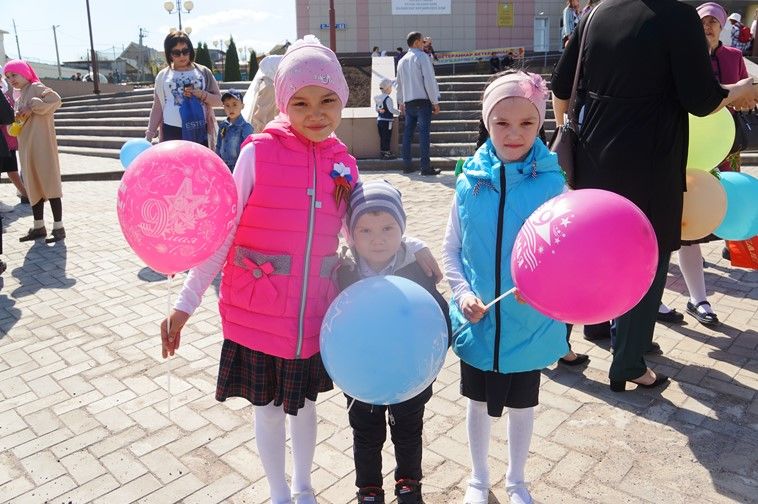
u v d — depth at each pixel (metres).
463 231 2.26
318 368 2.18
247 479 2.58
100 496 2.48
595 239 1.73
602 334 3.76
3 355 3.73
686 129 2.80
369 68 16.80
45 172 6.04
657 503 2.36
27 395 3.26
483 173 2.19
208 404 3.15
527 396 2.25
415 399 2.17
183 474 2.61
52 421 3.01
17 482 2.57
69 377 3.45
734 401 3.05
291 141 2.05
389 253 2.09
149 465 2.67
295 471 2.32
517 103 2.08
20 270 5.34
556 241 1.77
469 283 2.24
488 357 2.19
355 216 2.06
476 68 21.91
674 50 2.60
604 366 3.46
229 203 1.87
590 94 2.92
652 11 2.64
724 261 5.15
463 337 2.26
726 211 3.14
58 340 3.93
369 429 2.21
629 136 2.76
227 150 5.27
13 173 7.91
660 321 4.01
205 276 2.05
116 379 3.42
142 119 14.92
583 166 2.98
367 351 1.80
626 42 2.69
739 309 4.17
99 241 6.21
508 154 2.16
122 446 2.80
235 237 2.10
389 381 1.81
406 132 9.48
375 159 10.42
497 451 2.71
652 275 1.82
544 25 26.48
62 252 5.85
